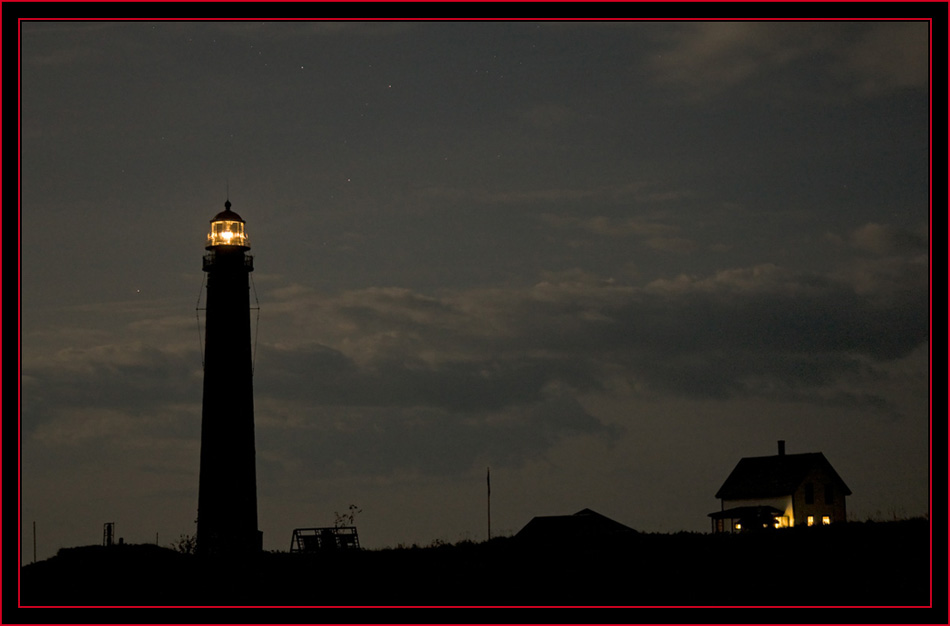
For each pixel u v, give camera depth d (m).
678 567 99.12
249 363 145.75
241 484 143.50
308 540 125.25
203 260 146.75
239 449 143.88
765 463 176.50
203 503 143.00
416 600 94.56
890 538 101.44
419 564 104.88
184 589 100.69
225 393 144.12
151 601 97.50
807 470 173.00
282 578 102.88
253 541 142.88
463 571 101.81
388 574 102.19
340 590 98.44
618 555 103.69
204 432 144.38
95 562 110.06
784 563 97.56
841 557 97.62
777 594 90.75
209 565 108.81
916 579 91.38
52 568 108.81
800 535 105.44
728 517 169.00
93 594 99.88
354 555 109.88
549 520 144.50
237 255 146.25
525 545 110.50
